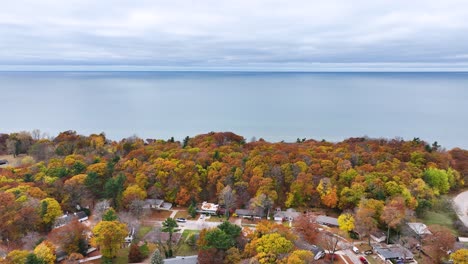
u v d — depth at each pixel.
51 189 86.12
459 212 88.88
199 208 91.06
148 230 79.62
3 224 69.75
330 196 86.44
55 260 64.62
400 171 94.69
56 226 76.06
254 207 84.38
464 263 57.72
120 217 77.88
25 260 56.25
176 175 93.81
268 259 57.25
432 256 66.56
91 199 88.94
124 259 68.69
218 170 96.56
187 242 73.94
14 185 86.00
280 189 92.44
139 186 90.44
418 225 76.44
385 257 67.62
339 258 68.75
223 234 62.75
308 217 76.69
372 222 73.88
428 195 87.38
